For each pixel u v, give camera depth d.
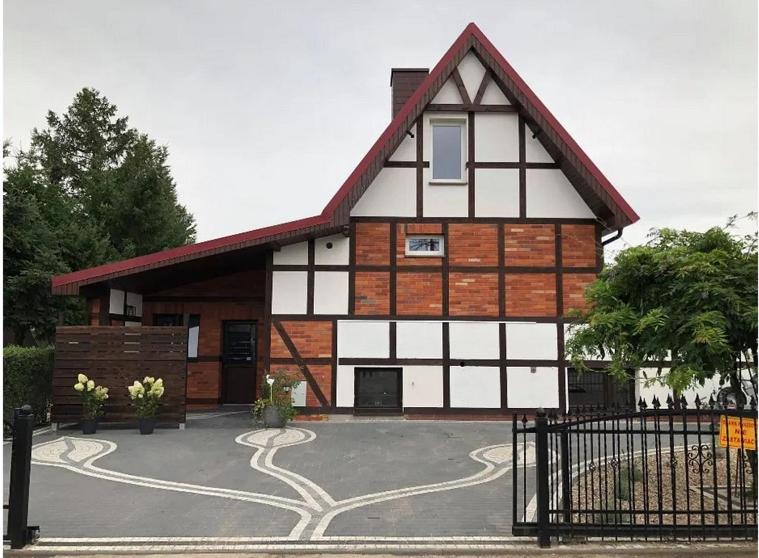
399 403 12.55
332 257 12.69
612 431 5.43
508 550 5.04
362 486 7.02
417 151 12.91
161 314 15.11
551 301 12.65
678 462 8.12
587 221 12.83
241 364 15.27
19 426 5.22
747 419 5.17
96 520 5.77
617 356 6.29
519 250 12.77
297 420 12.09
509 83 12.62
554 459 8.45
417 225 12.78
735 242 6.11
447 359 12.52
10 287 18.08
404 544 5.16
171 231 28.58
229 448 9.25
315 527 5.58
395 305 12.62
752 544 5.12
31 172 22.94
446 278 12.70
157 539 5.27
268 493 6.70
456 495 6.64
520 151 12.93
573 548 5.09
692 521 5.70
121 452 8.95
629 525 5.28
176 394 11.16
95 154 33.25
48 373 11.77
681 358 5.76
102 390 10.73
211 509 6.11
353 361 12.50
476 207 12.83
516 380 12.47
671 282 5.93
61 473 7.64
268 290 12.60
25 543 5.14
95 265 22.94
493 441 9.85
